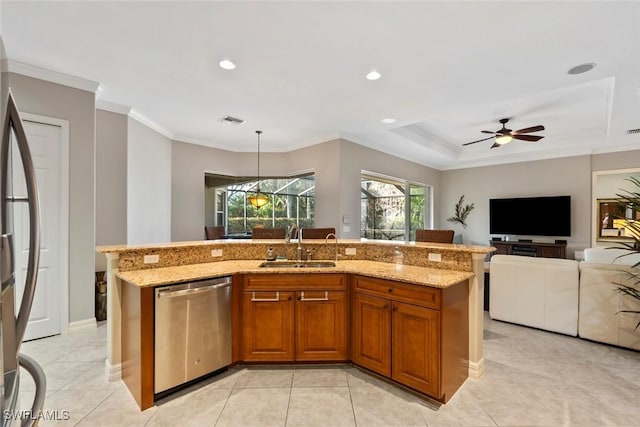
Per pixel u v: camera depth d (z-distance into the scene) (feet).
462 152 23.75
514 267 11.51
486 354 9.11
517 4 6.43
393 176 21.06
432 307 6.60
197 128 16.16
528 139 15.88
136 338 6.69
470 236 25.16
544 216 21.11
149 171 15.33
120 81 10.55
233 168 20.13
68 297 10.29
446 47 8.14
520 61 8.82
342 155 16.87
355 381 7.59
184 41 8.02
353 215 17.52
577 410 6.49
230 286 8.00
